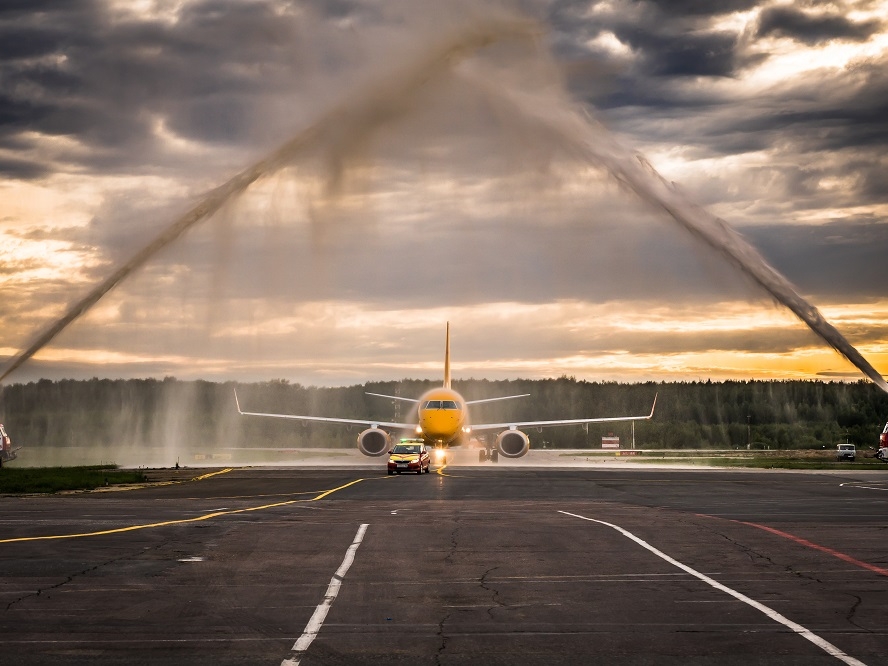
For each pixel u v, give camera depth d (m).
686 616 14.96
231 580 18.56
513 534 26.53
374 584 18.11
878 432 170.00
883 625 14.23
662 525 29.00
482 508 35.47
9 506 36.16
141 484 51.31
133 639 13.34
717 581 18.44
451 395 78.62
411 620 14.69
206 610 15.49
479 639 13.35
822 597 16.64
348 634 13.67
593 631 13.87
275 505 36.66
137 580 18.55
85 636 13.52
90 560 21.30
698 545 24.06
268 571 19.72
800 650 12.62
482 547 23.69
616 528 28.11
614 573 19.47
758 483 52.75
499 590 17.44
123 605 15.92
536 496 42.09
